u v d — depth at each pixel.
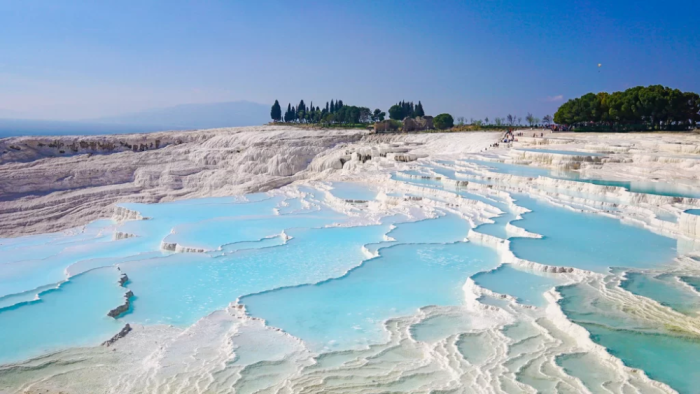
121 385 11.24
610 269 16.58
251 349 12.56
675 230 21.03
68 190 53.34
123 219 34.19
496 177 33.44
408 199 30.56
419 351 12.29
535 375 10.68
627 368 10.61
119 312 15.55
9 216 47.38
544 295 14.90
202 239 23.86
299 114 122.62
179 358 12.28
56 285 17.58
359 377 11.11
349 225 25.48
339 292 16.42
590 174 33.22
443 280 17.33
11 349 13.06
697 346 11.52
